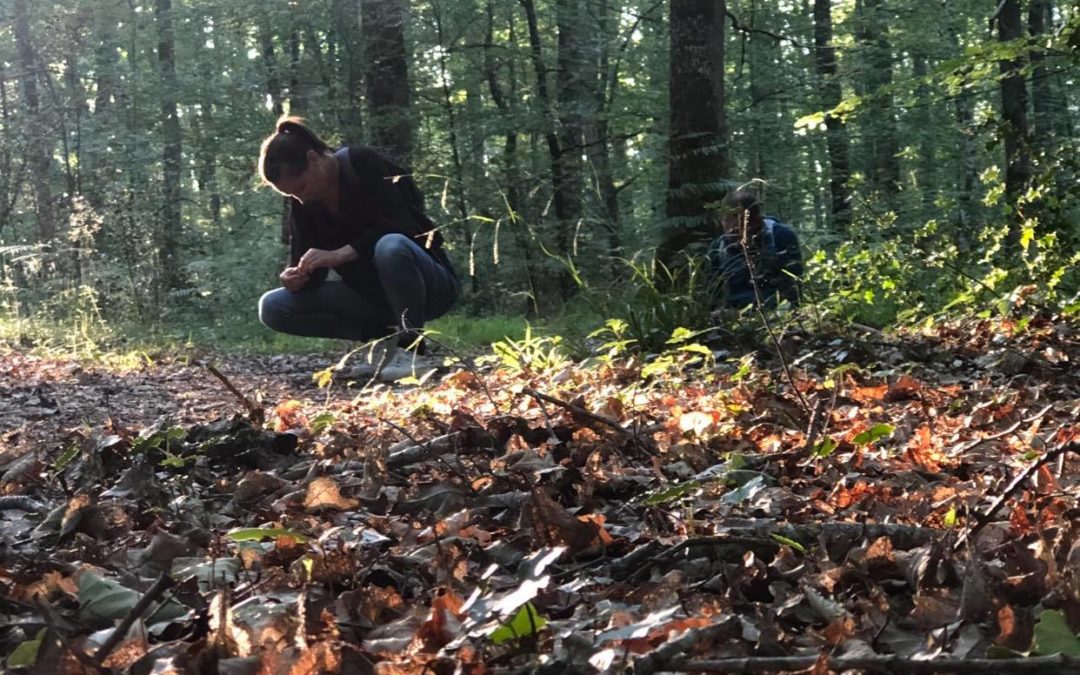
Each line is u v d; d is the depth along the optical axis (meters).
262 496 2.99
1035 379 4.89
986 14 21.78
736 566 2.02
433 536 2.34
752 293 7.57
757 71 21.72
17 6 24.89
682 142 10.52
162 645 1.62
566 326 7.16
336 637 1.72
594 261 13.27
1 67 27.44
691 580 2.06
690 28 10.52
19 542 2.53
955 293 7.14
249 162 22.52
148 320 14.43
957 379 5.05
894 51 22.47
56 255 16.12
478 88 22.97
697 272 7.23
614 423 3.37
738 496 2.54
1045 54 8.52
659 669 1.41
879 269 7.46
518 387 4.88
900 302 7.42
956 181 22.48
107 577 2.06
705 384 4.98
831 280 7.62
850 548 2.14
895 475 2.87
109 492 2.87
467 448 3.45
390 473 3.11
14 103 25.34
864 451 3.29
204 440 3.56
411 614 1.79
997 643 1.56
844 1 27.58
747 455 3.11
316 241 6.97
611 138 18.77
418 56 21.70
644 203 28.17
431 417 3.86
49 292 15.43
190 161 27.12
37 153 21.58
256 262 18.97
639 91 21.52
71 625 1.80
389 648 1.64
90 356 9.10
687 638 1.45
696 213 10.35
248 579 2.05
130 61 29.78
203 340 12.22
